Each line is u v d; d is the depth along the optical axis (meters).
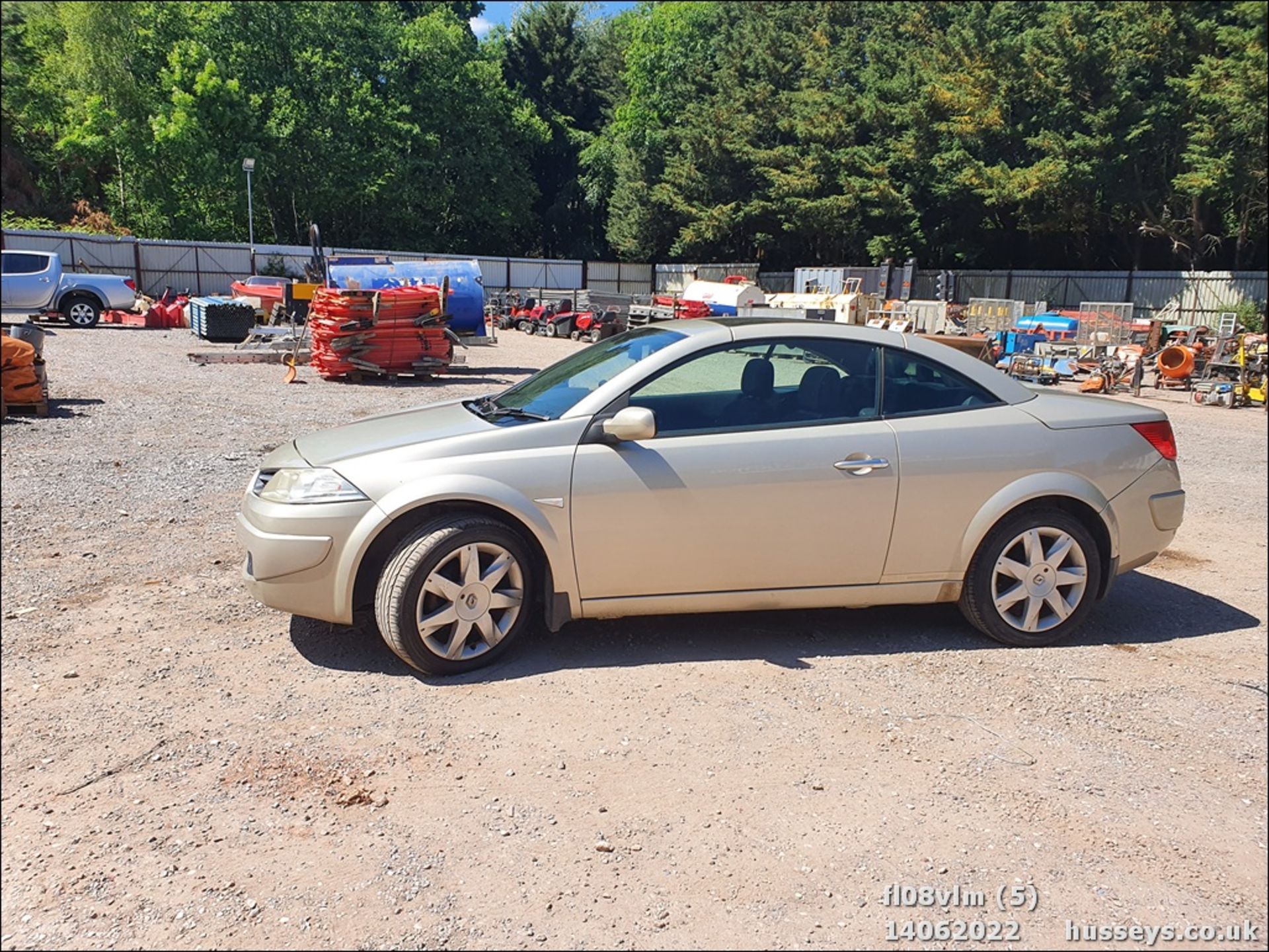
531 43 66.19
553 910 2.53
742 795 3.11
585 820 2.95
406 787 3.13
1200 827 3.02
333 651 4.29
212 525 6.42
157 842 2.82
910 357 4.53
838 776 3.25
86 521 6.45
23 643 4.33
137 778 3.17
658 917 2.51
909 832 2.93
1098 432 4.56
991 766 3.35
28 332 10.62
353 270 20.12
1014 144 41.50
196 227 50.06
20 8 52.81
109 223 47.66
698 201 52.97
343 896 2.58
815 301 28.92
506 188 57.28
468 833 2.88
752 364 4.36
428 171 53.81
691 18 57.91
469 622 3.99
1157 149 37.62
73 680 3.95
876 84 46.03
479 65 56.00
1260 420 15.41
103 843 2.81
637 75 57.69
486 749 3.39
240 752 3.35
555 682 3.97
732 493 4.15
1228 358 18.61
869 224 46.72
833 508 4.25
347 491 4.00
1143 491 4.60
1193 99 34.44
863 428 4.33
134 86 48.03
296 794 3.08
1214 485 9.23
